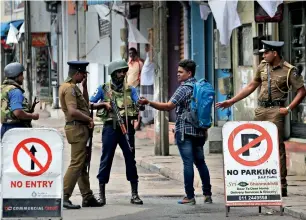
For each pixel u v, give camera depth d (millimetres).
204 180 13602
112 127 13359
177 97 13242
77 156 12922
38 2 34906
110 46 28594
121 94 13414
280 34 18188
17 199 10883
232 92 21188
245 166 11898
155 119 21172
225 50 21172
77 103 12859
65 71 38312
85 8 29500
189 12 24219
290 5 18000
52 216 10914
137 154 21516
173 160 19906
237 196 11898
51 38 39406
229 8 16734
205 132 13539
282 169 13539
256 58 19016
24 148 10906
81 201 13906
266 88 13453
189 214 12469
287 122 17906
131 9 28391
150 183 16734
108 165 13484
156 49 20797
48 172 10922
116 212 12727
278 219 11883
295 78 13312
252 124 11930
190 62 13430
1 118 12484
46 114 39531
